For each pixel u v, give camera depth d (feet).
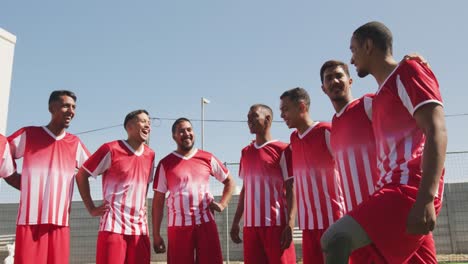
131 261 14.05
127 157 14.78
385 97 7.20
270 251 14.08
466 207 41.86
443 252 41.75
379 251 6.73
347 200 10.66
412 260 7.32
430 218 5.68
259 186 14.58
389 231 6.26
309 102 13.71
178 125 15.87
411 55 7.00
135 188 14.61
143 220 14.70
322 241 6.47
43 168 13.82
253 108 15.17
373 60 7.62
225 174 16.66
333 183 12.78
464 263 35.94
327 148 12.86
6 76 20.44
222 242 41.24
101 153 14.52
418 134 6.88
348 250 6.21
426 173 5.85
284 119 13.83
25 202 13.46
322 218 12.66
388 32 7.61
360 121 10.52
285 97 13.78
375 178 10.16
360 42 7.73
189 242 14.78
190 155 15.87
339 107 11.34
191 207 15.01
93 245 42.32
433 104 6.23
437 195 6.43
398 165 6.86
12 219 44.65
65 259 13.89
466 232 41.52
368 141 10.35
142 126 15.02
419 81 6.51
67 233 14.12
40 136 14.08
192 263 14.73
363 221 6.28
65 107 14.23
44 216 13.50
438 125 6.06
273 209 14.32
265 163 14.67
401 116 7.00
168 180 15.56
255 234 14.40
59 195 13.94
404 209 6.30
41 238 13.41
